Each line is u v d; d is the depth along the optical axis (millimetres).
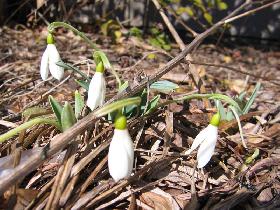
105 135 142
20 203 119
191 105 182
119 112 108
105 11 353
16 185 120
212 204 132
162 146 149
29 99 191
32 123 120
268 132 173
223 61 320
